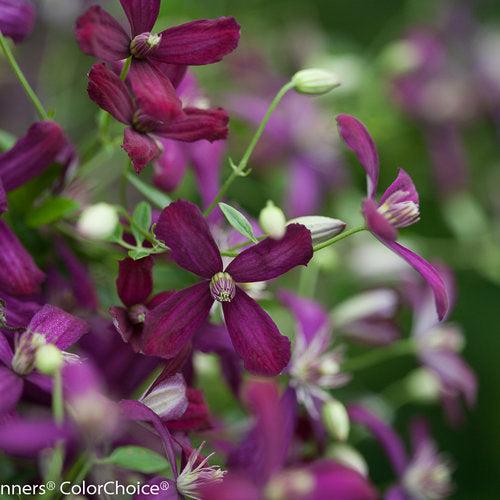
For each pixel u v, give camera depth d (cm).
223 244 56
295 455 55
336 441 56
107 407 47
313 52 78
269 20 84
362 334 62
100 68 49
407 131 82
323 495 48
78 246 56
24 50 66
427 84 82
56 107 67
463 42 85
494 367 87
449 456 85
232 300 50
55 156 51
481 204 86
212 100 69
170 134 50
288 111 72
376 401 66
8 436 47
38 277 50
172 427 50
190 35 49
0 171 51
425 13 89
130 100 49
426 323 64
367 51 89
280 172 71
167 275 57
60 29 67
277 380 56
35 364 48
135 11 49
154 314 49
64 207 53
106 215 48
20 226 54
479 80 83
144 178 64
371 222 49
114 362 52
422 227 86
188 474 50
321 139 72
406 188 52
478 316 88
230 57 74
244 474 48
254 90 74
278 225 49
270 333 50
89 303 53
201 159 57
